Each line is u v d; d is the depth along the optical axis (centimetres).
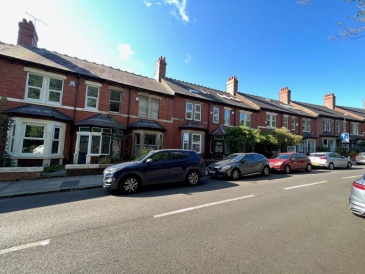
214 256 315
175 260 304
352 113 3158
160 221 456
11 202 608
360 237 386
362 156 2044
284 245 352
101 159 1252
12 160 1040
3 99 1041
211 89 2386
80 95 1371
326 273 276
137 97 1595
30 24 1496
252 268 285
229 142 1608
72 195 696
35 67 1227
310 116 2645
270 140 1634
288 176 1151
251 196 678
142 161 779
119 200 630
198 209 539
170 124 1720
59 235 385
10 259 305
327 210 541
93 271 277
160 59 1995
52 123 1186
